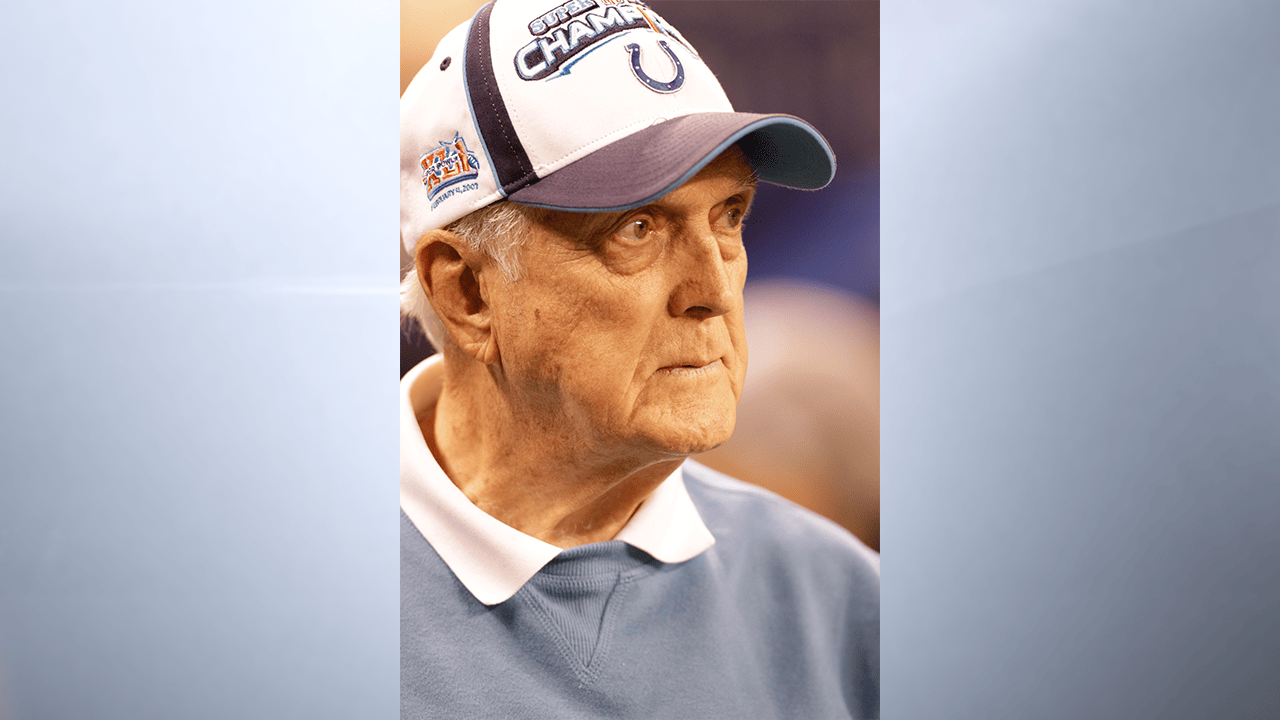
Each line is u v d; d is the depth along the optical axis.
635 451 0.92
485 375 0.96
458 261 0.91
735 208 0.91
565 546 1.01
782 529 1.09
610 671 1.00
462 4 1.04
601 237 0.85
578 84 0.84
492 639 1.00
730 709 1.04
